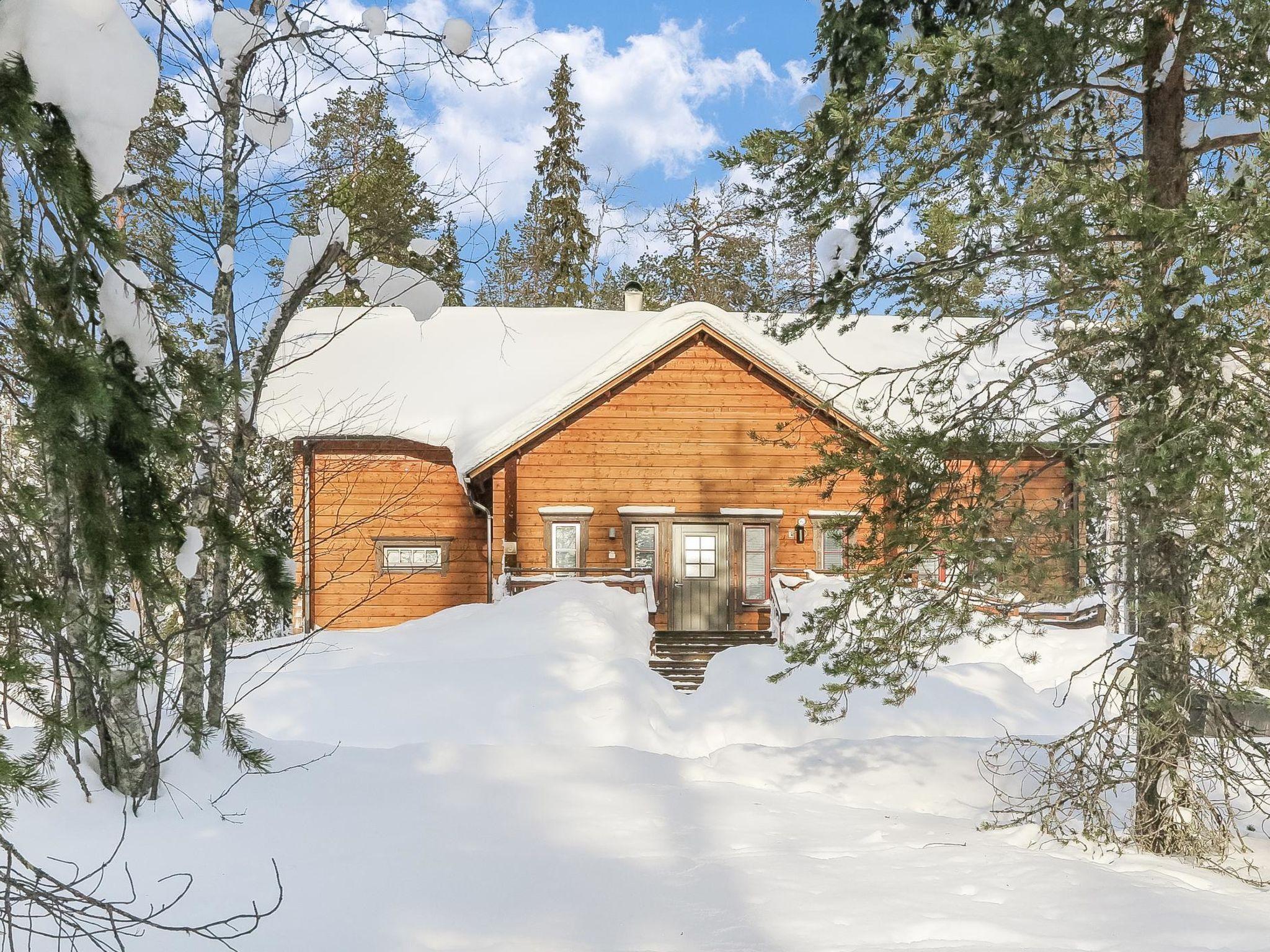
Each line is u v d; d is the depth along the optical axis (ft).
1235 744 23.73
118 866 18.83
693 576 63.57
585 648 48.57
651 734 39.70
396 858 20.81
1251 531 20.92
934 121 26.35
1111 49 25.08
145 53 11.25
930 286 27.86
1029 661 27.63
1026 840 25.26
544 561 63.00
